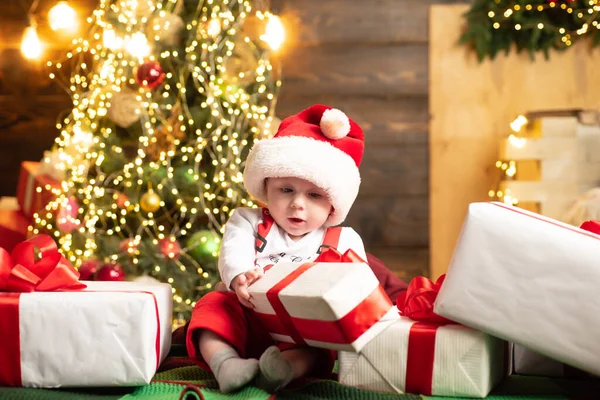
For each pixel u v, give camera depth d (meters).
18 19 3.32
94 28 3.07
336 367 1.46
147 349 1.15
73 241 2.49
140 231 2.60
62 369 1.14
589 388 1.23
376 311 1.09
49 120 3.31
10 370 1.15
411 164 3.26
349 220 3.28
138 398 1.12
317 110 1.49
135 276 2.47
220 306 1.27
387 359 1.18
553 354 1.10
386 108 3.27
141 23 2.64
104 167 2.62
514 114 3.21
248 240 1.42
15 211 2.60
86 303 1.15
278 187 1.40
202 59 2.63
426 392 1.16
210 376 1.29
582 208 2.18
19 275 1.20
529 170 2.92
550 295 1.09
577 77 3.17
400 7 3.26
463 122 3.23
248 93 2.78
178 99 2.65
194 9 2.71
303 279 1.14
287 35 3.29
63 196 2.47
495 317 1.12
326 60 3.28
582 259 1.08
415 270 3.24
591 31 3.14
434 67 3.24
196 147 2.66
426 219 3.25
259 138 2.71
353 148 1.45
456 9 3.22
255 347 1.32
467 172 3.23
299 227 1.41
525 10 3.11
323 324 1.07
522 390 1.22
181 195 2.62
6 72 3.32
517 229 1.12
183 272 2.51
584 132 2.82
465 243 1.14
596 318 1.07
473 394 1.14
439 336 1.15
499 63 3.21
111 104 2.54
